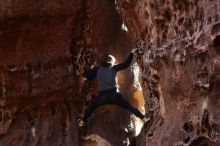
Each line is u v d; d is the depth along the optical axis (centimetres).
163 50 1058
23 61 1355
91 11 1408
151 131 1123
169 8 1041
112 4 1451
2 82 1355
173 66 1024
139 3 1191
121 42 1532
